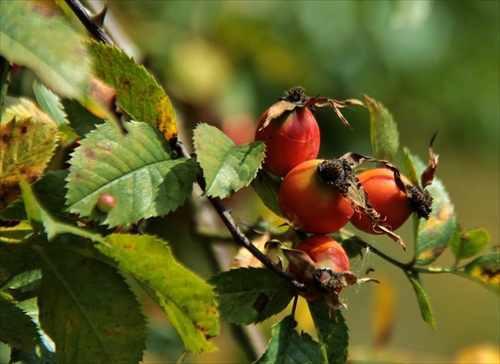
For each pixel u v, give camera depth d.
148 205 0.48
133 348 0.48
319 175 0.51
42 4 0.45
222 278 0.50
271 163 0.51
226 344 0.69
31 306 0.49
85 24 0.50
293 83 0.85
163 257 0.47
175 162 0.49
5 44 0.44
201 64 0.80
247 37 0.84
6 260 0.48
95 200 0.48
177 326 0.48
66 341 0.47
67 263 0.48
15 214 0.48
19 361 0.48
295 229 0.51
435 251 0.52
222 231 0.61
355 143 0.85
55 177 0.48
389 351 0.65
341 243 0.52
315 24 0.85
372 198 0.52
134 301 0.48
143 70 0.50
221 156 0.49
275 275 0.50
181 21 0.83
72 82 0.44
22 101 0.51
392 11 0.74
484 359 0.65
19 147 0.48
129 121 0.49
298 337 0.50
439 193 0.53
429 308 0.52
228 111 0.81
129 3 0.83
